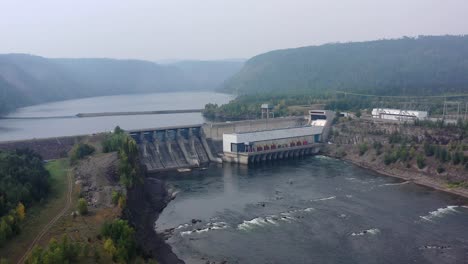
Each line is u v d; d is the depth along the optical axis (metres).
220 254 128.50
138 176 179.50
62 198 151.00
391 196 182.25
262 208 168.25
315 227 147.12
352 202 173.88
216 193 191.50
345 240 135.75
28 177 151.12
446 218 153.75
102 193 154.12
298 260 123.00
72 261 102.06
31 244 112.81
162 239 140.12
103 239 116.06
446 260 120.25
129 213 144.00
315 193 188.00
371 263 119.94
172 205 175.88
